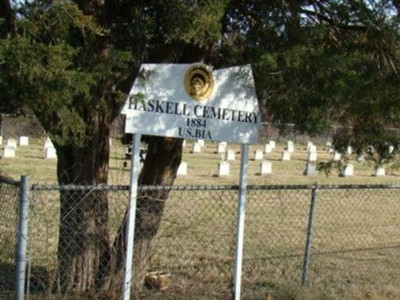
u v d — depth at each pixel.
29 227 6.88
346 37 7.50
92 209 7.86
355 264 10.77
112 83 7.24
